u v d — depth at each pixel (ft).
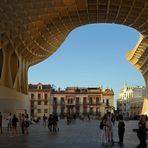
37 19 162.09
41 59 239.50
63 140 88.07
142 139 54.44
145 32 197.98
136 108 498.69
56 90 508.12
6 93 165.68
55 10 158.40
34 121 265.34
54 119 132.46
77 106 497.87
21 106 198.39
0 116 112.47
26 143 78.79
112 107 453.58
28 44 190.60
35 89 481.87
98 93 500.74
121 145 73.00
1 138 94.12
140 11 167.53
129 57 264.72
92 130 144.25
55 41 215.72
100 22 196.34
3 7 130.93
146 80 285.02
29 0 137.39
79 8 165.68
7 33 157.28
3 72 168.76
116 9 170.91
